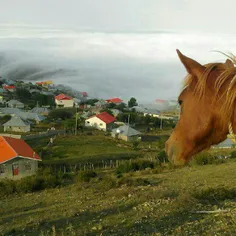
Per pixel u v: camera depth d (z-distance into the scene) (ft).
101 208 39.91
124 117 285.43
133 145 189.47
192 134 8.20
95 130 245.04
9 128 226.79
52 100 438.40
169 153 8.66
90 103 444.55
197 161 88.43
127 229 29.01
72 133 217.36
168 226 28.02
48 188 74.28
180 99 8.41
